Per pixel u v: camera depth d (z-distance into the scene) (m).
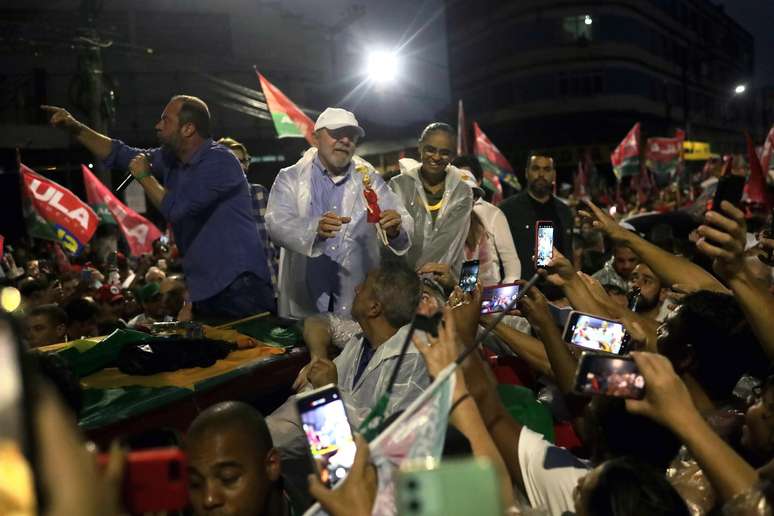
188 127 4.58
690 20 59.16
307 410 2.12
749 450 2.40
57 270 13.30
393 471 1.96
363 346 3.58
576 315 3.08
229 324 4.60
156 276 8.79
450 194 5.23
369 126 39.47
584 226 9.23
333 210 4.64
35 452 0.97
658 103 52.84
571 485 2.38
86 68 18.80
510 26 47.50
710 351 2.72
